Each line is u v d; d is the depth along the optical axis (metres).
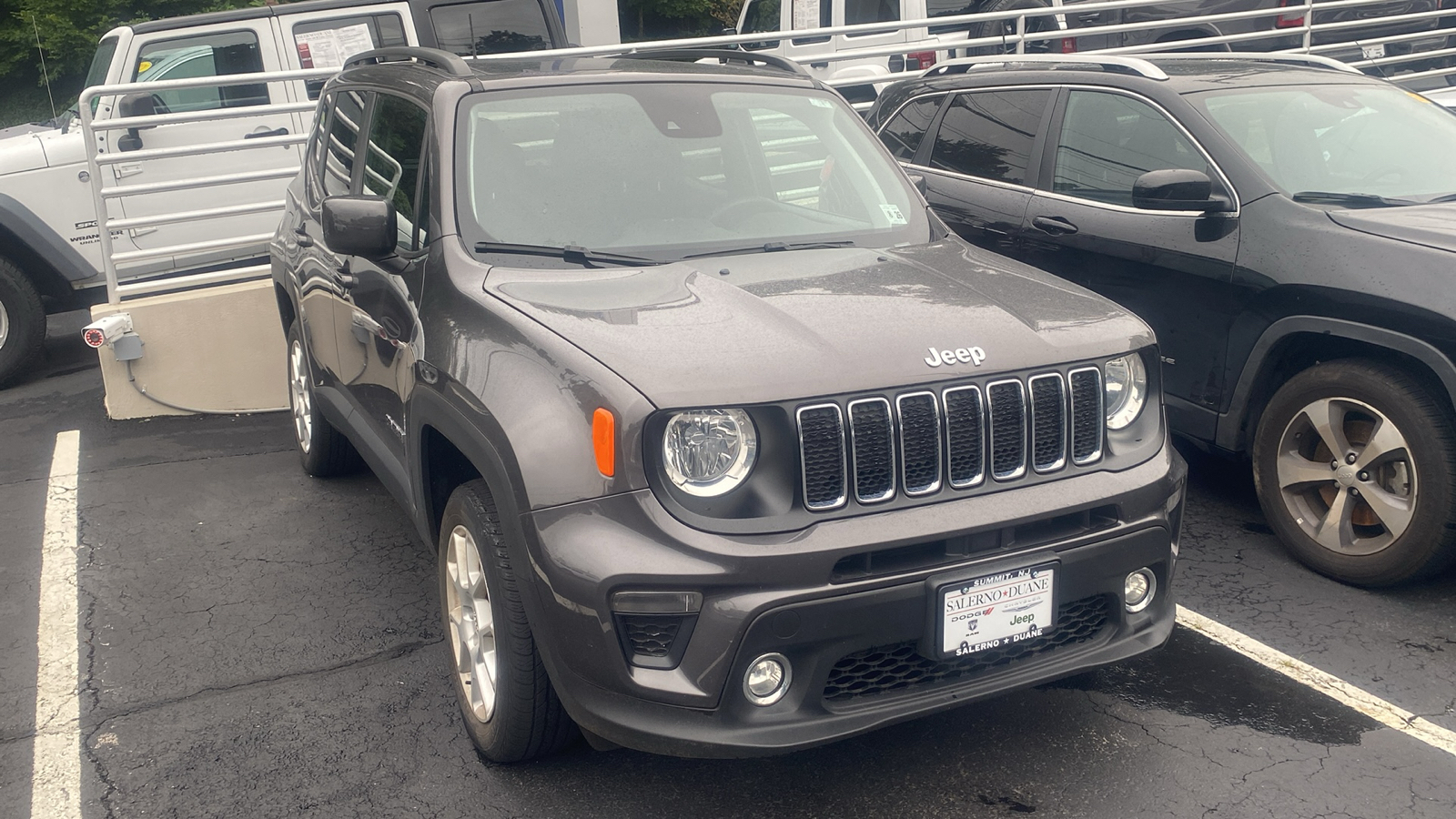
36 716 3.52
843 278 3.22
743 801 3.01
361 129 4.48
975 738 3.27
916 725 3.35
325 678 3.71
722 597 2.51
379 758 3.24
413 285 3.48
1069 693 3.51
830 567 2.55
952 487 2.75
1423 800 2.95
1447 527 3.77
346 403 4.45
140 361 6.70
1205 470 5.34
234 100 8.11
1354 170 4.59
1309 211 4.21
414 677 3.70
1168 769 3.10
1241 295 4.30
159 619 4.15
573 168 3.63
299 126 8.23
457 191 3.50
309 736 3.37
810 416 2.61
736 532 2.54
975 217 5.54
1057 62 5.61
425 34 8.64
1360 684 3.51
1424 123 4.95
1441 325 3.67
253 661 3.83
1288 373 4.35
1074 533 2.83
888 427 2.67
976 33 10.80
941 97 6.04
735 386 2.58
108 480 5.65
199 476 5.68
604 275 3.25
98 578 4.51
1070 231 5.04
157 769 3.22
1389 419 3.87
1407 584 4.02
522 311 2.96
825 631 2.55
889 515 2.66
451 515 3.18
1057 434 2.89
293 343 5.48
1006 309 3.05
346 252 3.46
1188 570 4.31
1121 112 5.07
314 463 5.43
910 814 2.94
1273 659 3.67
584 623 2.57
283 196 8.23
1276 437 4.24
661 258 3.40
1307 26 9.86
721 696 2.54
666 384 2.57
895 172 4.14
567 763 3.20
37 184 7.57
